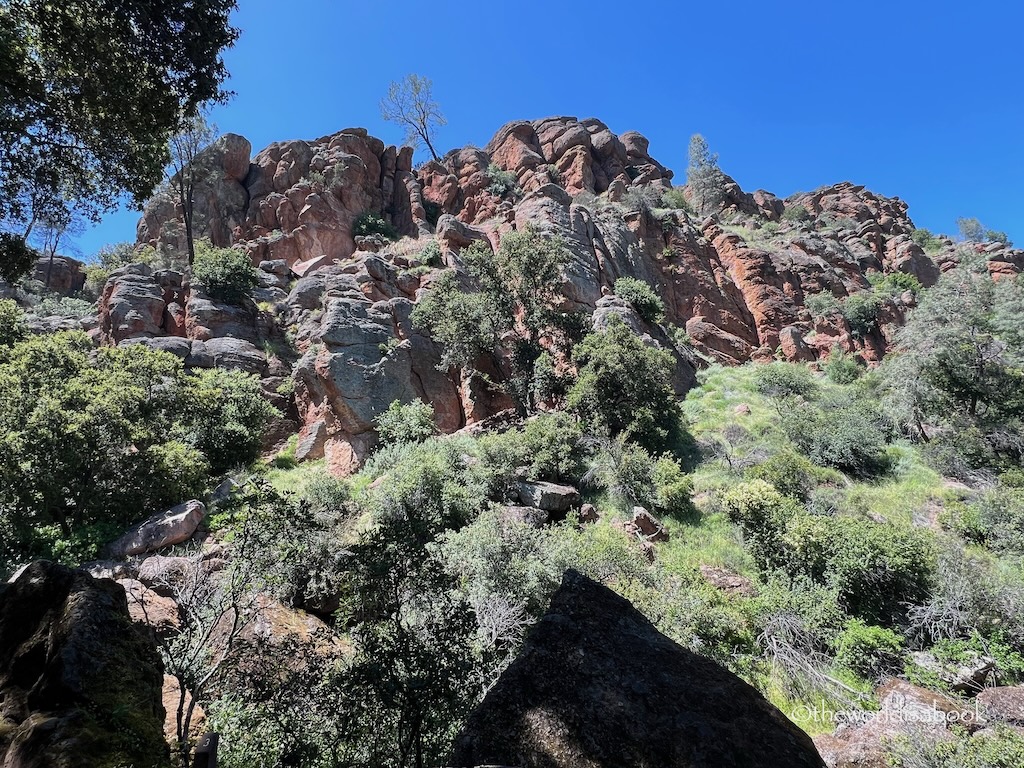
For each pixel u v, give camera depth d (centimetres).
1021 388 1700
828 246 3966
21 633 383
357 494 1355
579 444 1567
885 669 853
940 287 1897
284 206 3450
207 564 807
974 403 1739
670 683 281
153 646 413
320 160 3762
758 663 848
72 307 2920
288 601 762
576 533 1112
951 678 797
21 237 852
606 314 2319
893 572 948
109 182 898
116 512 1212
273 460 1853
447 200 4050
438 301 2173
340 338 2069
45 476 1113
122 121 816
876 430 1661
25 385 1312
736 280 3428
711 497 1395
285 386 2109
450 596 504
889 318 3161
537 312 2194
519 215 3016
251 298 2462
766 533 1124
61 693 321
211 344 2156
